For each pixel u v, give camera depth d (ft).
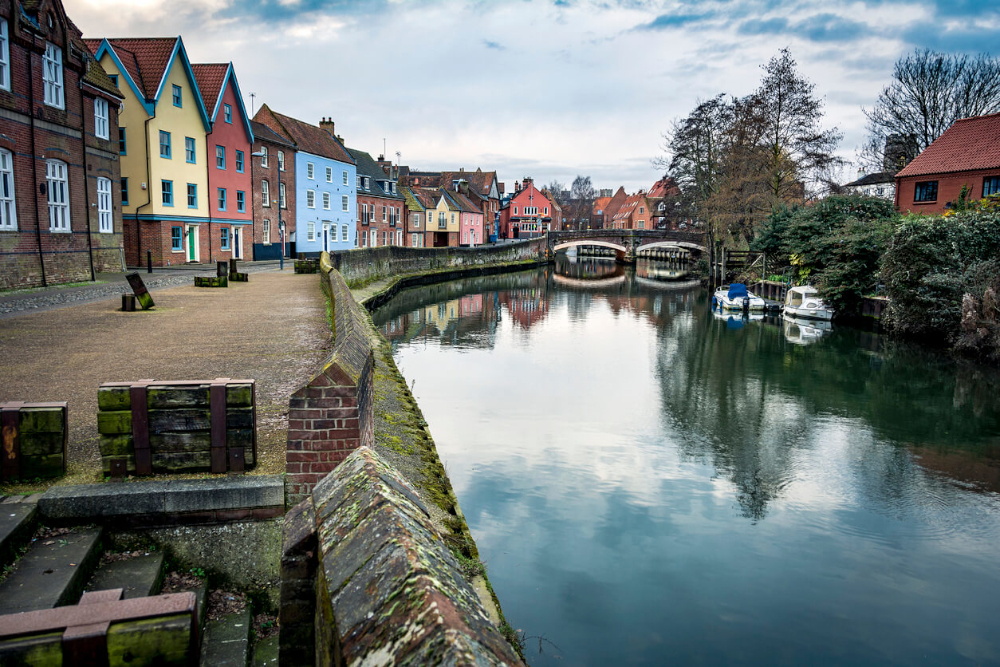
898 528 32.45
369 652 4.14
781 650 22.79
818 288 105.29
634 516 33.22
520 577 27.04
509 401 54.80
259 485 15.55
